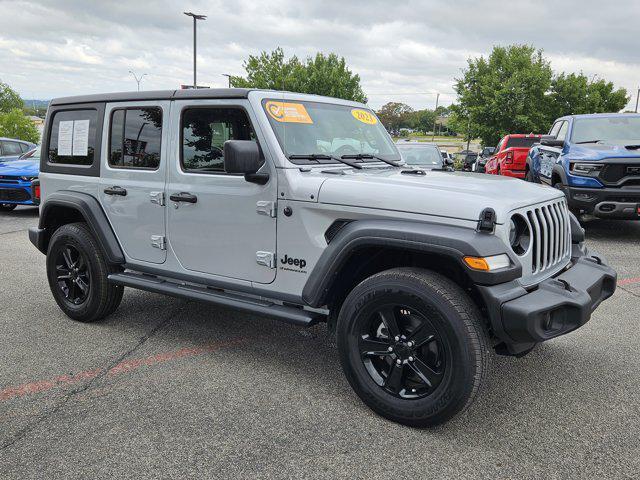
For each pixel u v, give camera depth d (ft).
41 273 21.65
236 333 14.87
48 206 15.51
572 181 26.99
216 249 12.41
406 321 10.07
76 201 14.70
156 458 8.99
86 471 8.64
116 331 14.96
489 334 10.16
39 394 11.25
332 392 11.39
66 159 15.46
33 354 13.35
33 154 44.78
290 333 14.88
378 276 9.98
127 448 9.27
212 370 12.46
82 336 14.58
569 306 9.50
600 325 15.42
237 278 12.19
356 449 9.27
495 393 11.34
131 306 17.19
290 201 11.05
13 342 14.14
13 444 9.39
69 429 9.87
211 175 12.24
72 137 15.25
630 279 20.26
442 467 8.77
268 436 9.68
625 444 9.46
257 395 11.23
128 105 13.82
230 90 11.91
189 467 8.75
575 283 10.41
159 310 16.80
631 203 25.89
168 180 13.03
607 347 13.82
